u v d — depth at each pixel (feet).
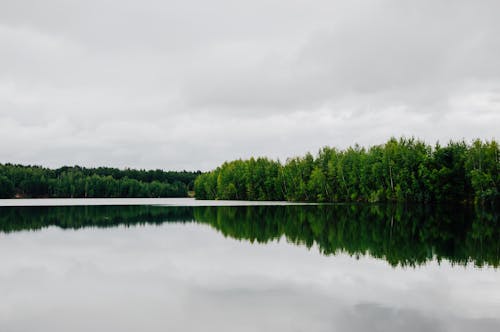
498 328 44.19
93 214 211.20
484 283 63.36
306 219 179.93
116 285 62.75
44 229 137.69
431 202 294.87
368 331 43.34
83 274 70.08
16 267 75.97
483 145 269.03
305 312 49.55
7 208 270.46
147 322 46.52
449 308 50.98
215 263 79.51
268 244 104.17
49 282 64.64
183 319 47.44
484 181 252.42
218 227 145.28
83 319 47.62
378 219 179.73
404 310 50.29
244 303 53.42
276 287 61.36
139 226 148.46
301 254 89.40
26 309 51.37
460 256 86.74
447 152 290.56
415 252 91.76
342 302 53.67
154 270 73.20
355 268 74.79
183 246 100.78
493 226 148.97
